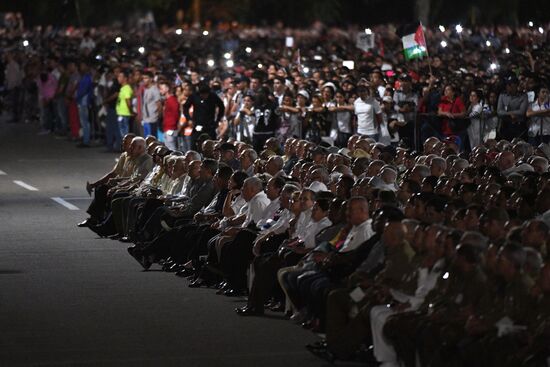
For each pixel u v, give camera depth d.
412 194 27.64
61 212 48.53
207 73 76.19
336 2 145.12
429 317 22.56
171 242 35.38
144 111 64.81
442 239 23.38
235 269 31.52
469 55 79.19
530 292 20.91
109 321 28.89
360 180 30.25
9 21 154.25
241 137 58.19
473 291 21.88
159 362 25.05
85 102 72.12
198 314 29.52
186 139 60.12
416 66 63.88
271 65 74.06
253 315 29.23
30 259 37.69
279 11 151.38
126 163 43.66
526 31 92.38
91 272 35.34
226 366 24.70
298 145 40.88
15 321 29.00
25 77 86.62
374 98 53.22
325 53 88.75
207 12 154.50
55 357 25.50
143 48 97.44
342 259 26.77
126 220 40.75
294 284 27.72
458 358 21.75
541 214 27.17
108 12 147.62
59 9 147.12
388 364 23.67
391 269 24.33
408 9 137.00
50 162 65.75
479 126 50.16
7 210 49.19
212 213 35.22
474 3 121.94
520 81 50.91
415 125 51.69
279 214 31.72
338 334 24.78
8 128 83.50
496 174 31.19
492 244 21.39
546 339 20.11
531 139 48.03
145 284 33.44
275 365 24.73
